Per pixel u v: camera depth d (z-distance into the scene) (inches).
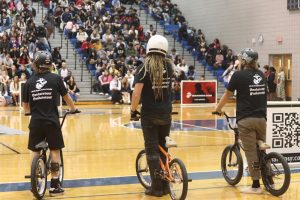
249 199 304.7
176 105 1093.8
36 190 292.5
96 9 1331.2
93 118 801.6
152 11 1423.5
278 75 1128.8
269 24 1182.9
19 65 1062.4
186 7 1477.6
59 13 1264.8
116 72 1111.6
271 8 1174.3
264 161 316.5
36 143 307.4
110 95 1109.1
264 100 319.9
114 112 909.8
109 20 1283.2
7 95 1027.3
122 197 308.2
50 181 336.8
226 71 1210.6
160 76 298.2
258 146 317.4
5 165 413.4
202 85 1109.7
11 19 1211.2
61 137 310.2
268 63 1194.6
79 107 1017.5
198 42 1338.6
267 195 314.7
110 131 639.1
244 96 317.7
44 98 303.7
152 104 301.1
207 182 351.3
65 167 404.5
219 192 322.7
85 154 467.5
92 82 1146.7
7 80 1033.5
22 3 1259.8
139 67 302.2
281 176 356.5
